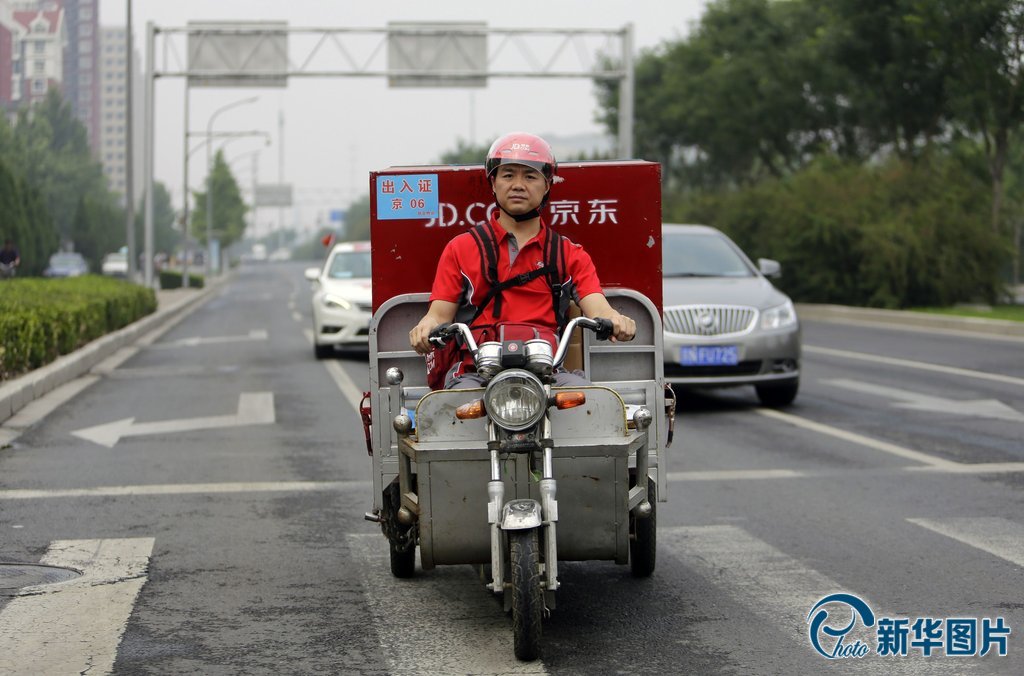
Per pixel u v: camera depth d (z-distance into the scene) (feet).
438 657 34.17
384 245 41.63
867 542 47.47
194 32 249.55
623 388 40.65
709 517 52.42
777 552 46.03
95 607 38.96
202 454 70.13
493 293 36.22
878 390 99.66
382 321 40.34
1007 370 112.06
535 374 33.63
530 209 36.17
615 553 35.94
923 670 32.83
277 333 184.96
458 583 42.34
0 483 60.85
